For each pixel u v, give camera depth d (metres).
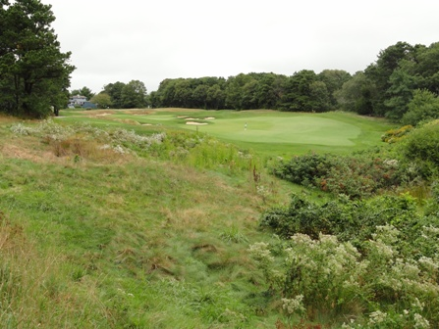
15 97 23.97
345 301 4.35
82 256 4.65
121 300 3.71
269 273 4.79
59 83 26.67
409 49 61.56
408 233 6.37
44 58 22.98
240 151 16.56
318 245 4.91
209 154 14.26
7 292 2.97
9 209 5.51
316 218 7.22
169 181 9.74
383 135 31.08
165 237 6.09
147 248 5.46
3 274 3.15
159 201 8.05
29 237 4.55
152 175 9.84
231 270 5.32
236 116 56.38
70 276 3.88
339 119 50.41
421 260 4.54
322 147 22.00
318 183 12.94
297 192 12.11
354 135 30.44
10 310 2.76
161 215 7.16
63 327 2.83
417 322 3.55
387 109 55.12
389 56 61.16
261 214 8.43
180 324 3.55
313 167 13.87
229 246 6.16
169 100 103.56
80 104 126.06
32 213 5.65
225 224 7.31
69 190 7.24
